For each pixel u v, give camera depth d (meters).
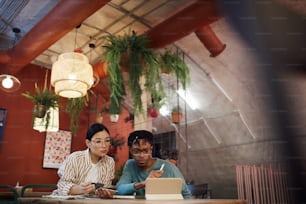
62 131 4.75
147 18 3.56
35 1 3.25
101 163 1.72
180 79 2.95
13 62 3.62
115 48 2.68
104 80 3.88
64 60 2.65
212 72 3.91
